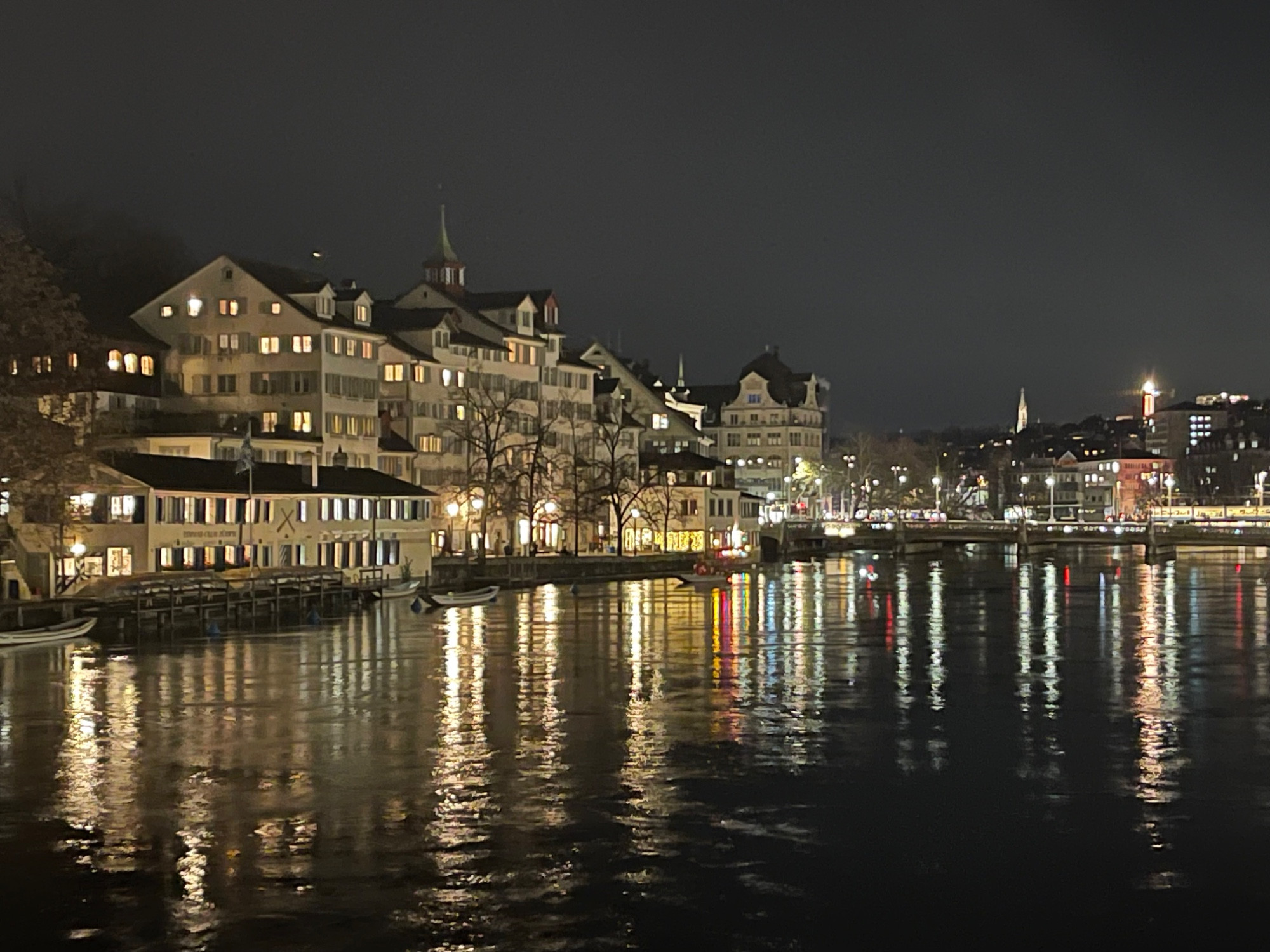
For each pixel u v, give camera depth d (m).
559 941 30.83
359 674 68.50
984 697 61.47
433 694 62.03
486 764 46.88
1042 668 71.75
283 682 65.75
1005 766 46.75
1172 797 42.59
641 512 173.88
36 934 31.16
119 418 123.00
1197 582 147.38
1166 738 51.69
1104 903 33.12
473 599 116.62
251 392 136.25
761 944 30.75
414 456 151.38
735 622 98.19
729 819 39.91
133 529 101.62
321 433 134.62
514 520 159.38
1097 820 39.91
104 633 86.88
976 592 131.12
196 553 106.81
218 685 64.38
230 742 50.59
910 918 32.19
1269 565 189.38
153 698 60.50
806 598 123.00
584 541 178.75
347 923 31.73
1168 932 31.48
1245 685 65.19
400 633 89.69
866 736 52.12
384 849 36.91
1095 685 65.06
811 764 47.00
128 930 31.31
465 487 147.62
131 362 133.50
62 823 39.38
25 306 87.81
